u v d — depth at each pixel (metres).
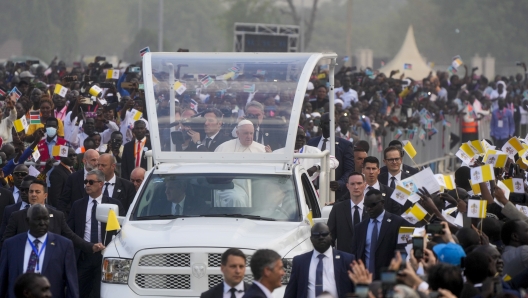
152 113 42.00
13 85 79.81
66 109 63.47
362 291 22.31
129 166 54.84
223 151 41.47
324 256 32.78
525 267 30.02
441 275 25.02
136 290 34.69
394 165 45.47
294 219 38.09
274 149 41.31
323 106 75.06
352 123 74.50
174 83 42.56
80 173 46.41
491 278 25.22
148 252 34.72
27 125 55.62
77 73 91.50
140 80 79.06
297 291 32.84
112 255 35.56
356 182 39.06
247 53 44.12
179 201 39.03
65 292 36.41
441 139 92.75
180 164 41.12
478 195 37.00
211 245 34.53
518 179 36.78
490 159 37.34
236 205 38.69
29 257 34.12
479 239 31.25
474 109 100.19
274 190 39.06
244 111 41.94
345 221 39.25
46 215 34.19
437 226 29.64
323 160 43.56
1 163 48.94
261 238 35.19
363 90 93.69
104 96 68.81
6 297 34.38
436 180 34.81
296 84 42.56
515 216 34.62
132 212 38.84
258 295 27.47
